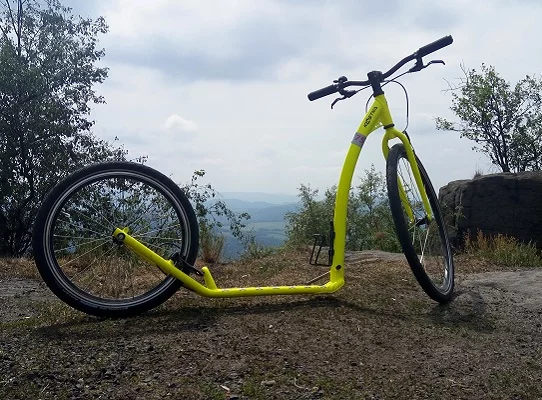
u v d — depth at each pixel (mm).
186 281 3400
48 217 3277
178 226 3570
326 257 5211
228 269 4805
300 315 3311
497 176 8164
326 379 2508
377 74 3857
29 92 12578
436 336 3121
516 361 2857
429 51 3828
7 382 2414
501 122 12664
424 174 4289
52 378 2465
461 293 4043
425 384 2533
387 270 4539
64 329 3107
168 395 2342
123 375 2502
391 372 2635
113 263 3707
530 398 2467
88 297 3305
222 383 2443
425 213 4105
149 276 3984
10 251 12562
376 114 3818
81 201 3434
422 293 3936
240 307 3490
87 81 13766
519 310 3715
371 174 9938
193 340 2896
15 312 3695
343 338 2992
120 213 3576
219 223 7246
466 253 6590
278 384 2438
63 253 3596
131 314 3336
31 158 12812
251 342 2885
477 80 12664
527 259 5738
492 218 8086
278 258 5215
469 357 2863
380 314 3443
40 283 4738
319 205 9875
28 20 13648
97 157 13352
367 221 9477
